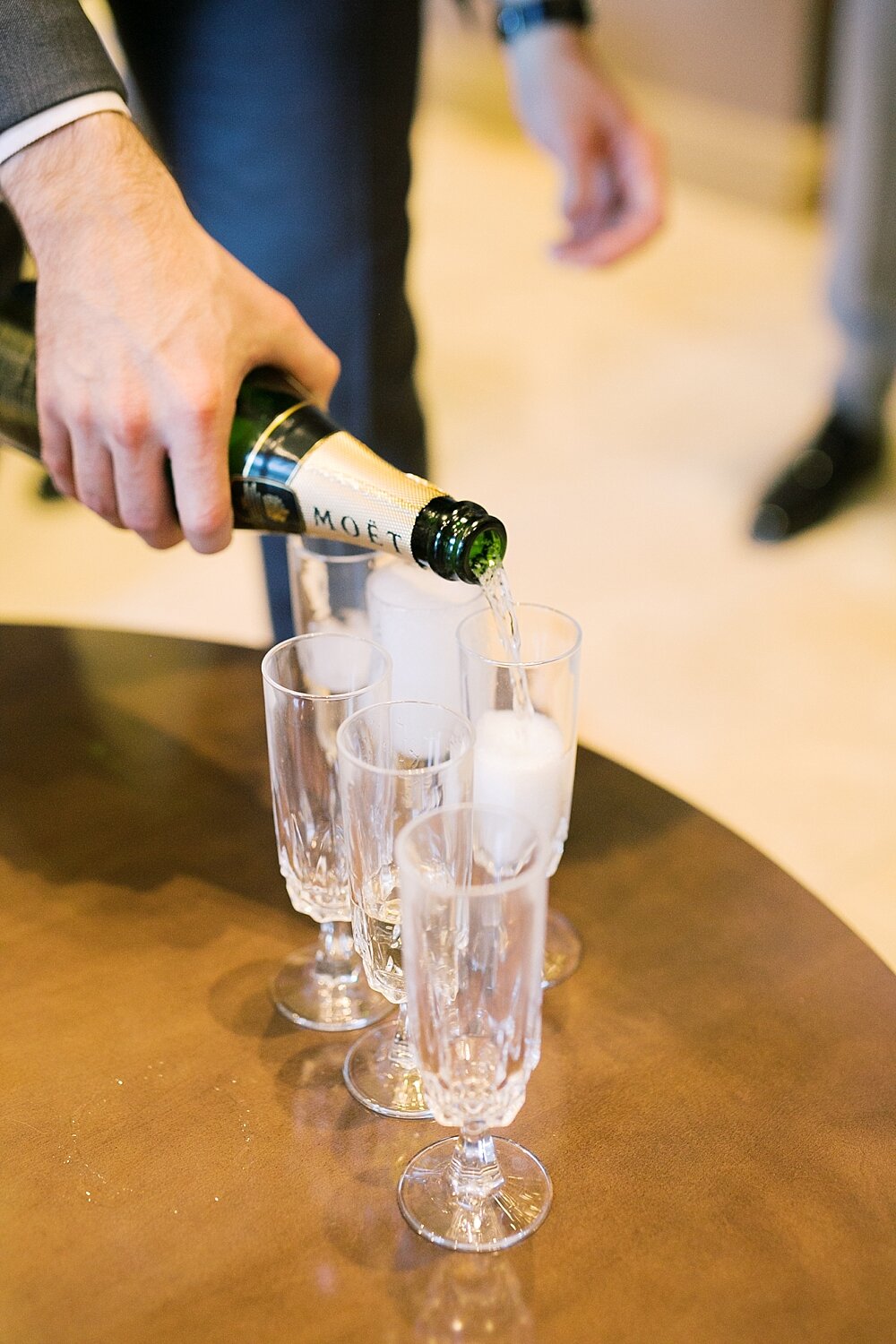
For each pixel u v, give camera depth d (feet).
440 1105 2.13
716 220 12.99
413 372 4.70
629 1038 2.56
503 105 15.28
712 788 6.29
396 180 4.34
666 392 10.12
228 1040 2.56
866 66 7.54
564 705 2.68
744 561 8.12
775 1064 2.49
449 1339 2.01
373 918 2.38
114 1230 2.19
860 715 6.80
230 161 4.27
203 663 3.67
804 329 11.01
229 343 2.89
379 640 2.89
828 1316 2.04
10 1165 2.30
